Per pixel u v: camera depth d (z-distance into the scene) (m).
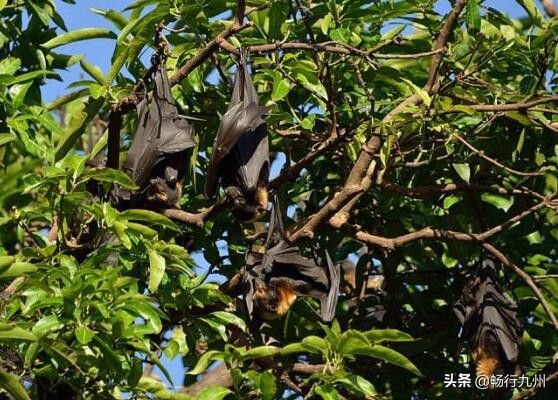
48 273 17.30
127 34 21.14
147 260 19.08
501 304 22.64
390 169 21.30
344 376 17.33
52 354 16.75
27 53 24.05
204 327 20.19
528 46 22.92
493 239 23.41
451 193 22.89
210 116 23.61
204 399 17.86
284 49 20.38
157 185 21.23
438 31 22.66
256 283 21.61
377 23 23.28
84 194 18.17
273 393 18.09
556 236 24.41
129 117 24.47
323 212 21.00
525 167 23.28
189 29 21.75
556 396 22.48
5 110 21.58
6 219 19.19
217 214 21.45
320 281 21.86
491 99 22.83
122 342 17.62
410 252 24.38
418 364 23.16
